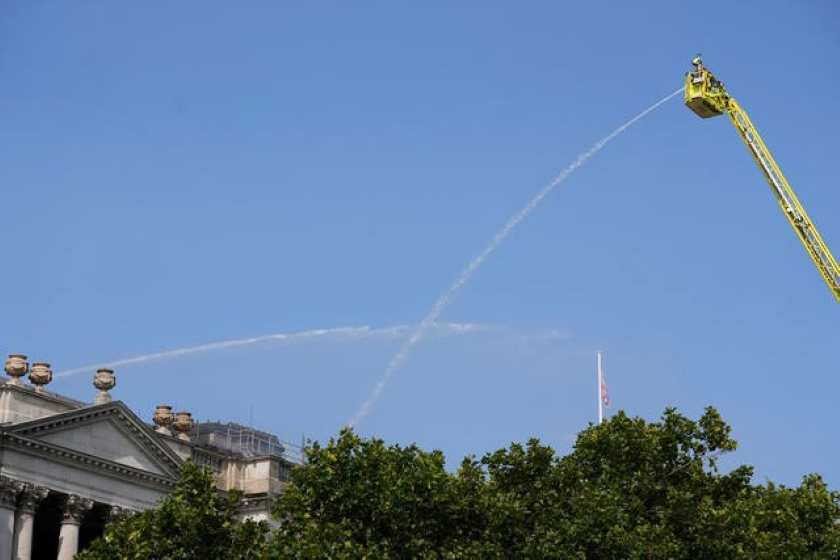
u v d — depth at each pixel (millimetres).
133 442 156500
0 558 141500
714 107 169750
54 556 159250
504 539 112500
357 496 109375
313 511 111188
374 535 108938
